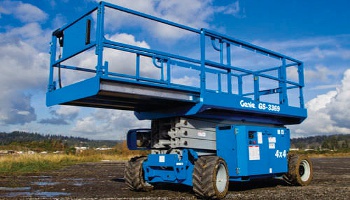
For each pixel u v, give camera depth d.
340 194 7.44
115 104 7.23
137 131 8.71
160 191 8.09
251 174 7.59
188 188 8.56
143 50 6.29
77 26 6.31
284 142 9.03
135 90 5.95
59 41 6.93
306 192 7.80
